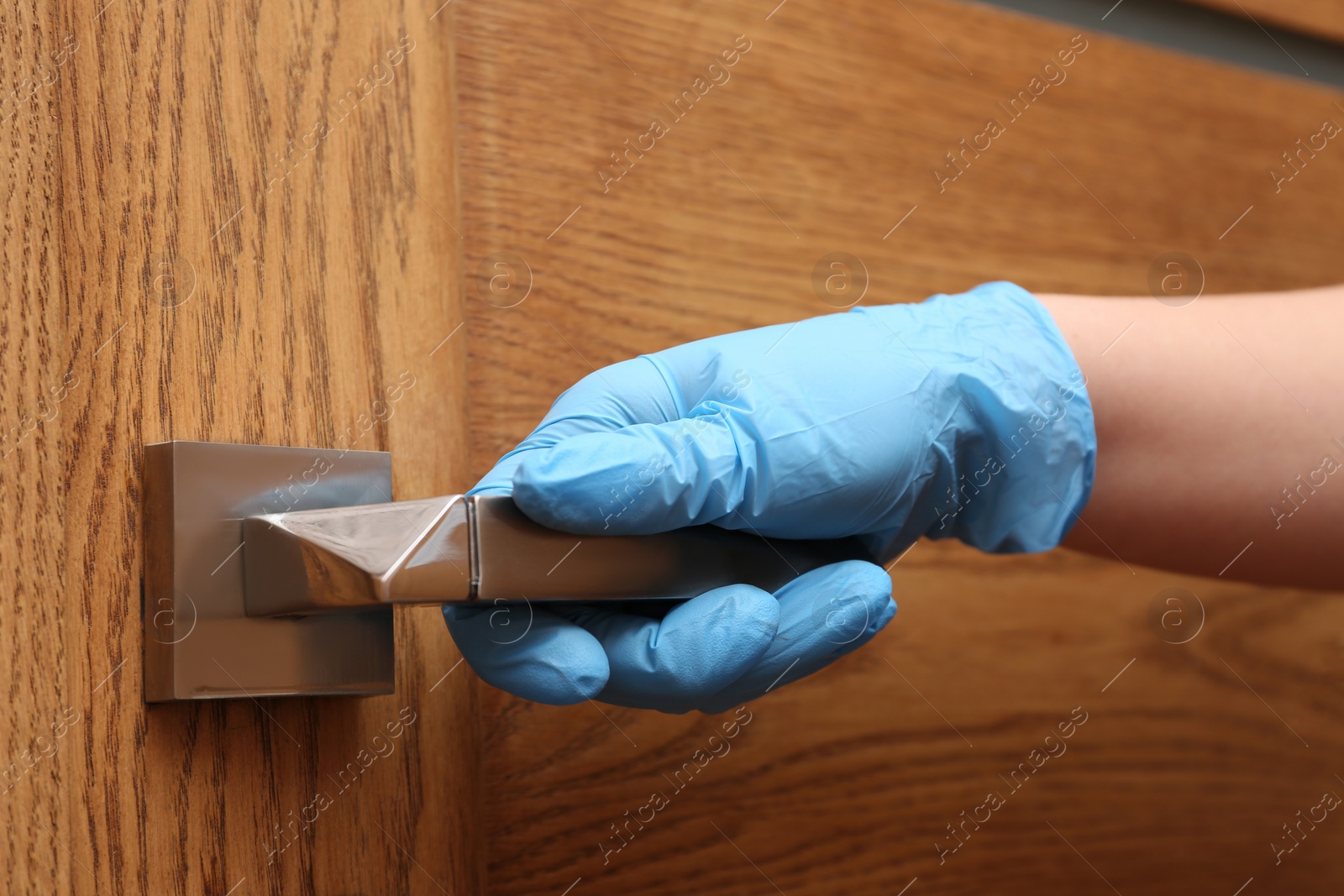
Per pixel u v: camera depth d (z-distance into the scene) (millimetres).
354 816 375
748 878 539
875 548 496
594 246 518
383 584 300
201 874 329
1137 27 715
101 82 340
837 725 579
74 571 316
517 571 336
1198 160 734
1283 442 539
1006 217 662
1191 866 716
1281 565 573
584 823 487
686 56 555
